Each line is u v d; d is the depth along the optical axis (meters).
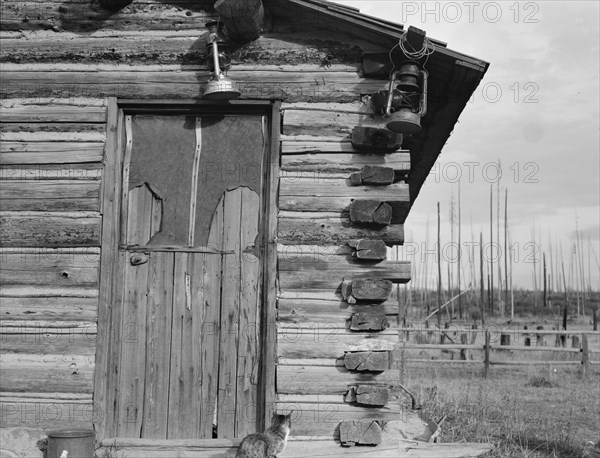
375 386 6.23
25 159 6.67
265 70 6.68
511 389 15.62
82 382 6.36
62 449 5.81
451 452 6.39
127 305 6.59
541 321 43.84
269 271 6.42
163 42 6.77
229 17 6.27
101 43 6.79
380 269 6.38
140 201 6.72
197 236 6.66
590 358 23.27
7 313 6.49
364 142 6.48
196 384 6.51
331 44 6.68
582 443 9.66
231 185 6.71
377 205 6.39
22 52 6.81
